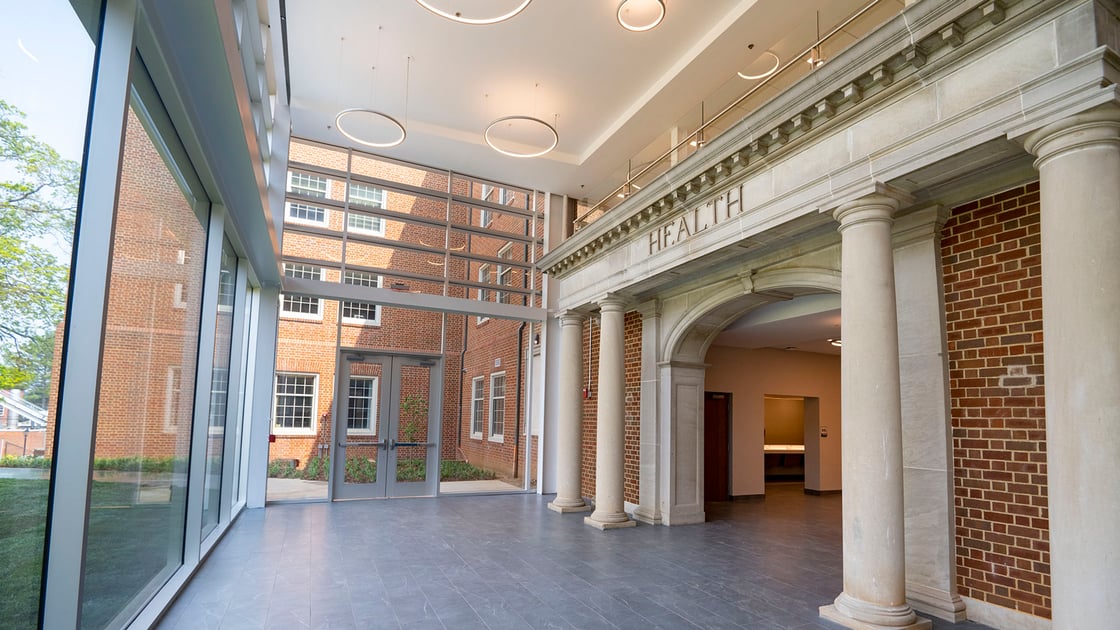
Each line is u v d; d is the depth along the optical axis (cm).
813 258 674
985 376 489
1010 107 389
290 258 1002
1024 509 455
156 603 452
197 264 565
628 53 784
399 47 781
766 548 726
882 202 480
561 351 1032
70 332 286
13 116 227
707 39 739
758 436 1263
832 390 1352
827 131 520
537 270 1225
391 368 1105
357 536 746
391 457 1085
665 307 930
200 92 419
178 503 542
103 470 358
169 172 446
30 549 265
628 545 731
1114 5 366
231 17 370
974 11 398
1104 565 329
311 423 1062
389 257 1092
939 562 494
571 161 1087
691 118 925
